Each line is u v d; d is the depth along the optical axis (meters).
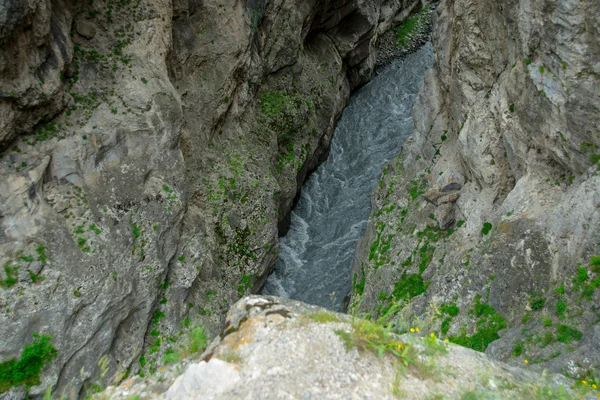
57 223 11.46
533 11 12.09
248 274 17.44
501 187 14.77
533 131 12.98
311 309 6.57
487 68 15.84
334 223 22.67
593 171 11.06
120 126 13.23
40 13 11.16
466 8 15.88
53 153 11.98
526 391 5.99
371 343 5.67
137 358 12.52
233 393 4.98
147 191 13.55
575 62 10.91
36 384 10.20
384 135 26.98
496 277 12.48
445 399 5.27
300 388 4.98
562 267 10.96
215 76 17.98
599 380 7.52
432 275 15.28
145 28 14.77
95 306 11.51
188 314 14.34
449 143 18.83
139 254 12.88
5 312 10.17
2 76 10.65
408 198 18.94
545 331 10.02
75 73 13.17
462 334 12.28
